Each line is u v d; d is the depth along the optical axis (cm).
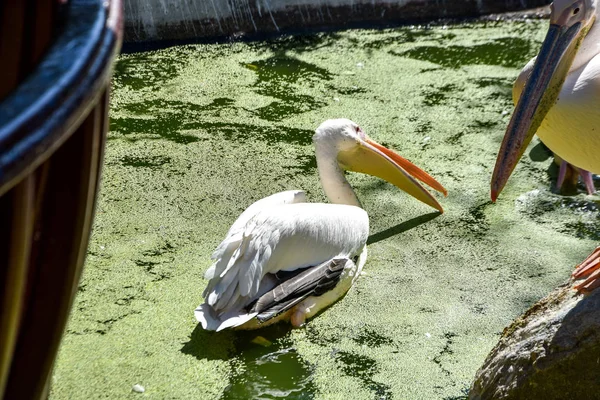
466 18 807
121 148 590
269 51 753
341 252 420
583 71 362
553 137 374
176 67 725
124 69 721
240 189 538
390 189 543
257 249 389
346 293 430
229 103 658
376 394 355
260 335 394
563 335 294
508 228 493
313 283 401
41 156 99
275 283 399
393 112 639
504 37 768
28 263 128
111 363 372
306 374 368
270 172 560
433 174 553
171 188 538
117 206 514
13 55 126
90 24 118
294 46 761
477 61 723
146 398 350
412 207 520
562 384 292
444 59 729
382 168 482
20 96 102
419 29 791
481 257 464
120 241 475
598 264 312
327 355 381
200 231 488
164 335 393
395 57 735
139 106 654
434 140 597
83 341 387
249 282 384
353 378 365
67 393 351
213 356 378
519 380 303
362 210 447
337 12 795
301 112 642
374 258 464
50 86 104
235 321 374
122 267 449
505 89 671
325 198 529
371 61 729
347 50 751
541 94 362
